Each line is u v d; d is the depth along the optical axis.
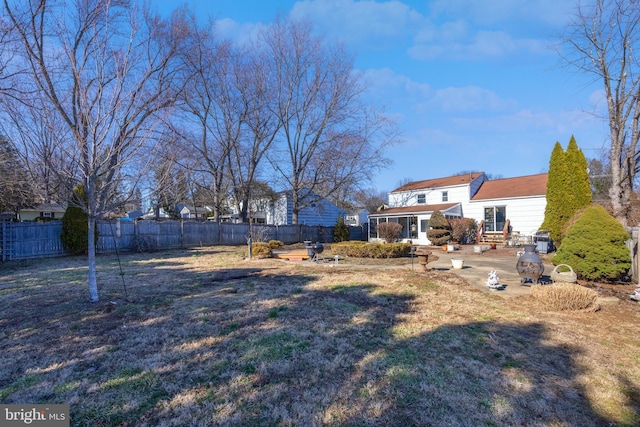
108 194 5.66
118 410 2.49
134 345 3.74
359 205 29.30
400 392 2.75
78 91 5.01
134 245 15.60
